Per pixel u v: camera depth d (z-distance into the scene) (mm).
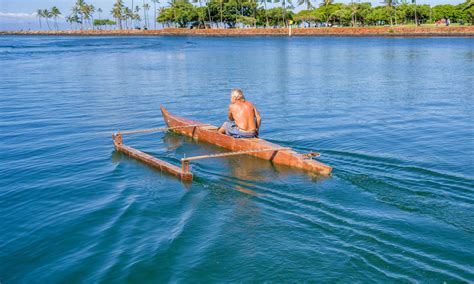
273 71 32750
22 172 9711
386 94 21172
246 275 5512
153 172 9625
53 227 6934
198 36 134625
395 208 7352
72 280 5488
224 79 27656
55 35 169875
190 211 7402
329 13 131375
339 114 16234
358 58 44906
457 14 110312
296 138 12492
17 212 7551
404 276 5398
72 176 9406
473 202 7578
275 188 8430
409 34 99875
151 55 51062
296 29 122062
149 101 19391
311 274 5496
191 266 5711
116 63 39781
